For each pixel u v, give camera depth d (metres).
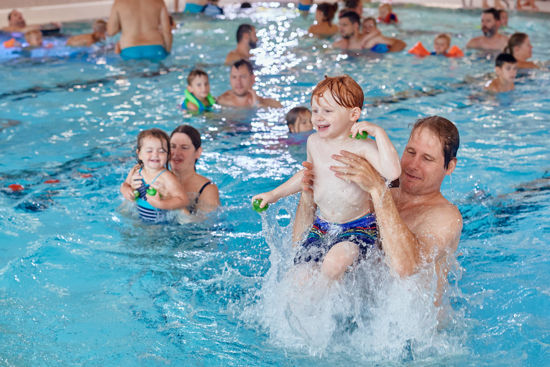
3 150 5.61
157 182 4.18
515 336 2.93
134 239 4.00
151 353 2.84
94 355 2.81
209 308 3.22
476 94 7.28
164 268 3.63
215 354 2.84
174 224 4.19
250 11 14.17
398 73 8.38
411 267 2.76
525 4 13.70
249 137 5.95
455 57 9.30
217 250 3.85
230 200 4.57
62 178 5.02
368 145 2.83
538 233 4.01
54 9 13.38
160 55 9.59
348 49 9.98
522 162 5.20
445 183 4.82
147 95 7.45
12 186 4.82
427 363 2.75
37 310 3.18
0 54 9.70
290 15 13.63
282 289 3.04
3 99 7.25
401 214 3.05
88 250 3.84
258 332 3.01
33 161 5.37
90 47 10.21
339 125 2.83
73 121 6.47
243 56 9.39
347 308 2.97
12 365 2.71
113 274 3.56
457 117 6.43
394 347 2.84
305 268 2.94
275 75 8.38
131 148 5.71
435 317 2.91
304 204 3.15
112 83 8.02
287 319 2.95
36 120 6.50
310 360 2.79
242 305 3.24
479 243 3.90
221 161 5.34
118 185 4.89
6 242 3.93
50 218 4.29
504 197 4.57
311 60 9.27
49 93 7.53
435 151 2.92
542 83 7.70
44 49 10.07
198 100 6.72
